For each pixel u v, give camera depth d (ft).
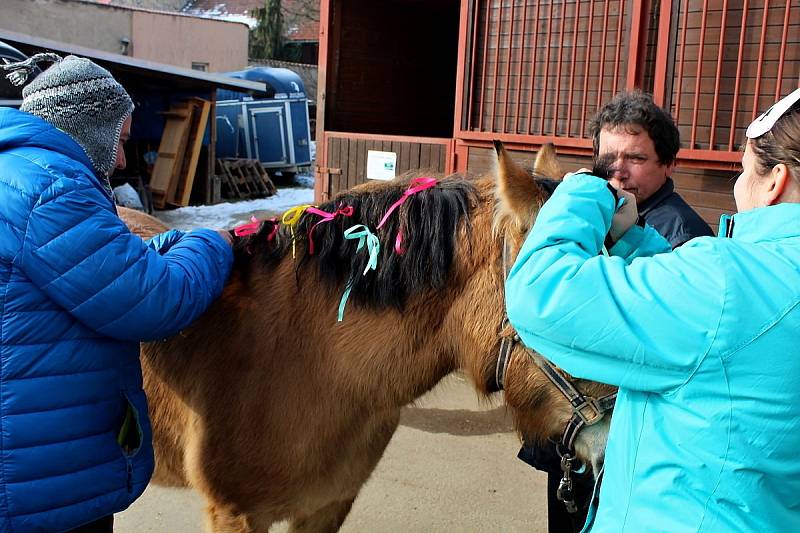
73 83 4.89
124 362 5.15
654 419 3.67
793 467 3.39
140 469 5.26
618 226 4.65
